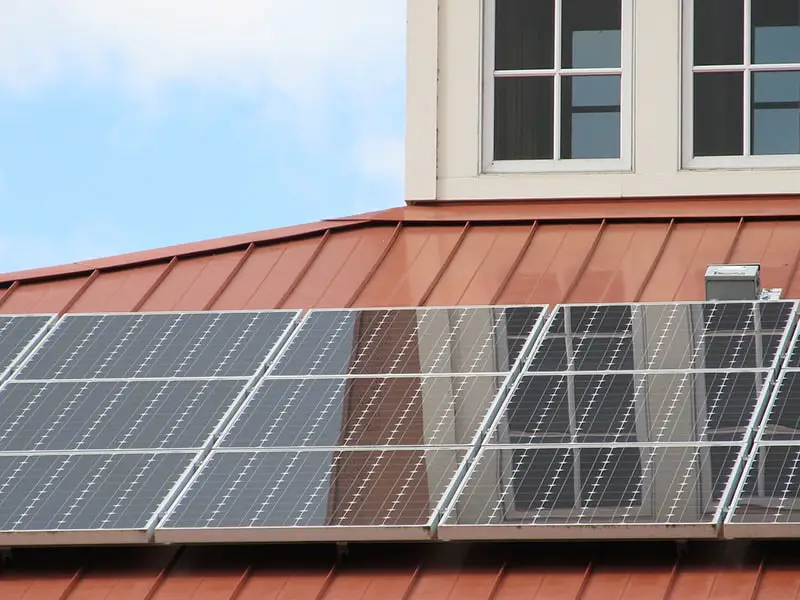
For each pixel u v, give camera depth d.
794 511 42.88
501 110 64.81
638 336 51.38
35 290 60.78
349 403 49.66
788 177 62.19
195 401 50.69
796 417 46.31
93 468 48.03
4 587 45.88
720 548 44.31
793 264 57.34
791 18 63.66
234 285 59.75
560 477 45.38
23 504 46.84
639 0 64.31
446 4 65.44
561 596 43.44
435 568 45.06
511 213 62.78
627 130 63.78
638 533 43.44
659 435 46.47
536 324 52.94
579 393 48.78
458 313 54.12
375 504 45.34
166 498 46.44
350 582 44.91
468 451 46.97
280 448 48.00
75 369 53.09
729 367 49.03
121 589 45.47
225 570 45.88
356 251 61.31
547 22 64.94
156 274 61.00
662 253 59.03
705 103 63.66
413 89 65.12
